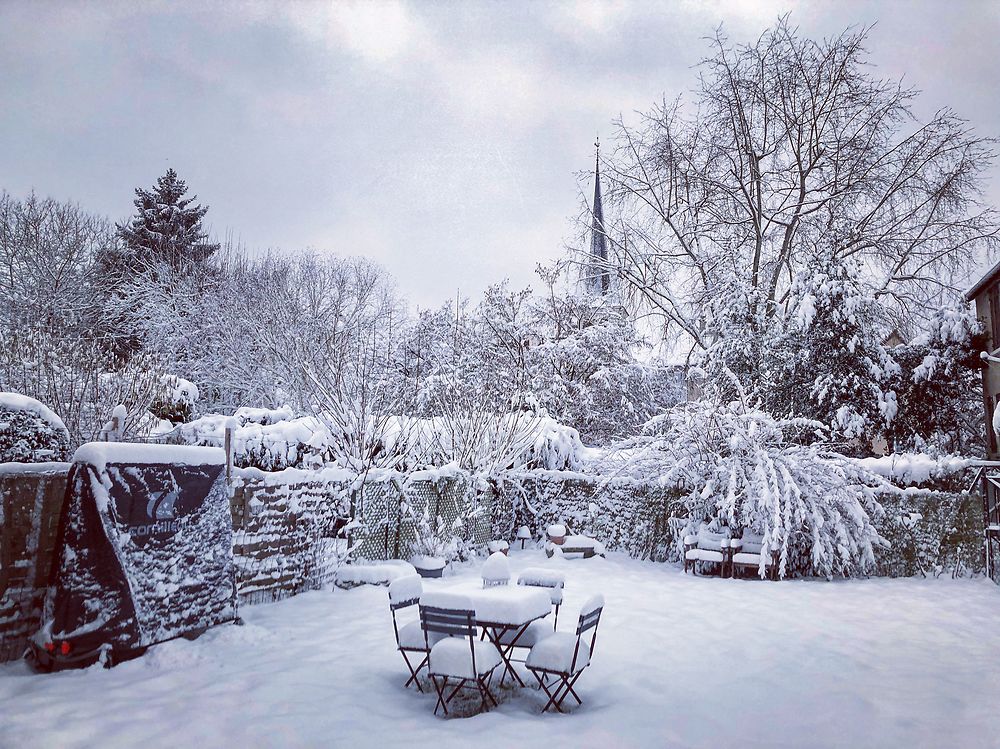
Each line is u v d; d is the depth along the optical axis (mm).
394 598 6367
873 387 19125
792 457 14578
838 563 13977
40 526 6691
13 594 6426
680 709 6055
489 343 29234
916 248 24312
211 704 5633
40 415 8938
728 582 13242
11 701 5484
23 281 30281
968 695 6602
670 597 11477
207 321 29250
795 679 7070
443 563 12719
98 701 5598
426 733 5242
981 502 14172
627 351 29547
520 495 18141
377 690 6195
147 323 29422
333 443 13703
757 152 25844
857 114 24141
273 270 35625
